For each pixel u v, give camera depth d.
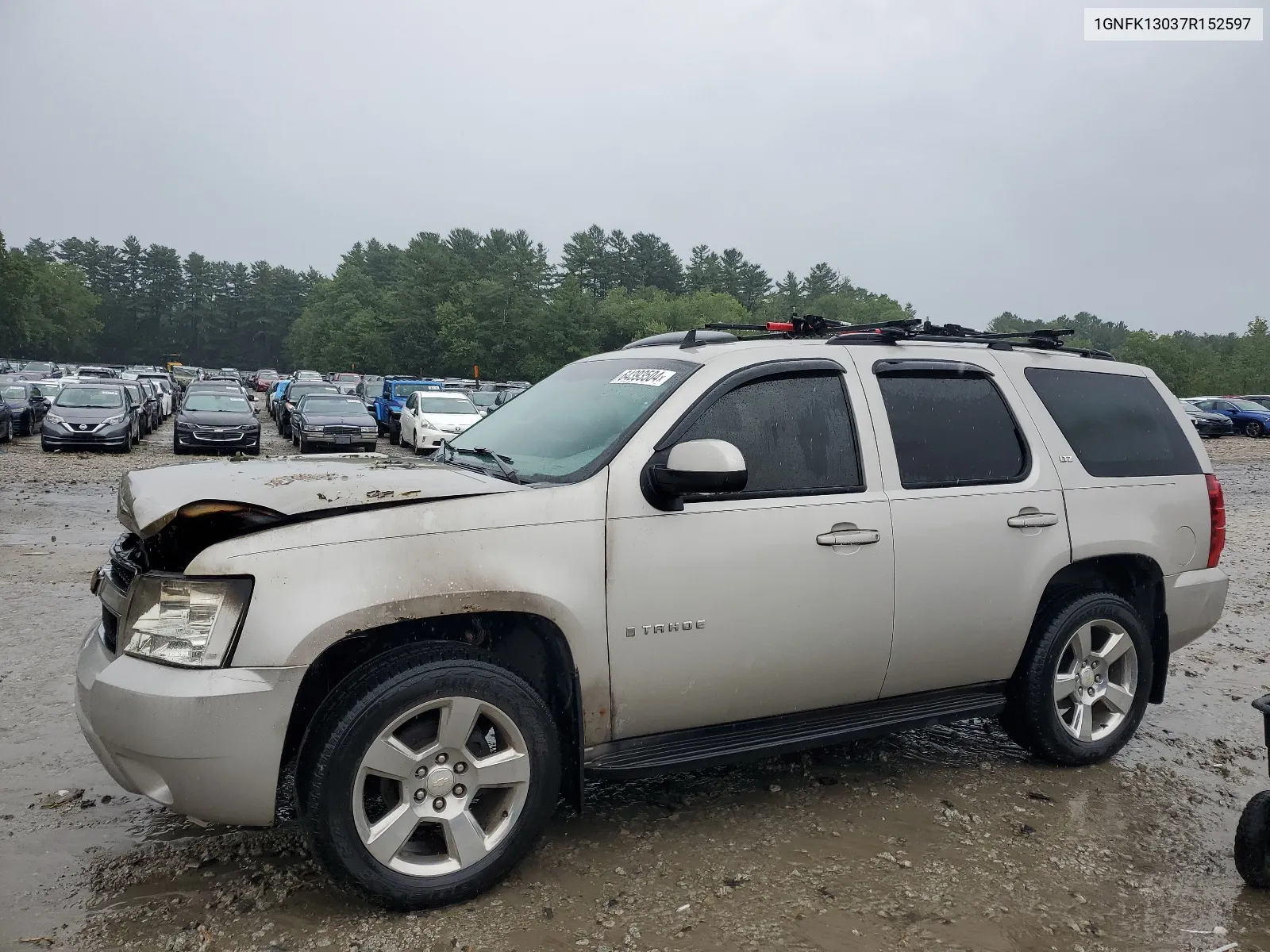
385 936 2.90
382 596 2.91
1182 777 4.41
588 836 3.61
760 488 3.59
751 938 2.93
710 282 147.88
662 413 3.49
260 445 25.17
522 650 3.40
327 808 2.87
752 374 3.69
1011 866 3.46
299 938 2.88
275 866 3.31
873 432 3.87
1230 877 3.45
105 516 11.87
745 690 3.54
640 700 3.36
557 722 3.39
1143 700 4.55
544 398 4.24
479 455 3.87
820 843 3.60
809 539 3.59
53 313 143.50
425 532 3.02
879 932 2.98
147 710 2.77
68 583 7.75
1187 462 4.80
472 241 141.38
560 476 3.38
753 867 3.38
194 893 3.12
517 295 106.69
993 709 4.21
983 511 4.01
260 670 2.80
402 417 26.61
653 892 3.20
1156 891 3.33
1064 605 4.31
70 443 21.31
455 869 3.07
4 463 18.31
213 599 2.83
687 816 3.81
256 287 178.38
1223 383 106.12
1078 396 4.56
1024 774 4.36
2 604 6.96
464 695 3.03
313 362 141.75
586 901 3.12
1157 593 4.64
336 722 2.89
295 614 2.83
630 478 3.34
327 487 3.12
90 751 4.30
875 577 3.73
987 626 4.03
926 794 4.10
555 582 3.16
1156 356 106.75
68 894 3.11
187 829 3.59
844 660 3.71
